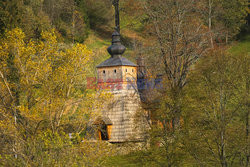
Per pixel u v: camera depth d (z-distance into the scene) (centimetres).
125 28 18800
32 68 7225
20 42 7244
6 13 10512
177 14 11069
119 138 9219
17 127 6388
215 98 6650
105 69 9931
